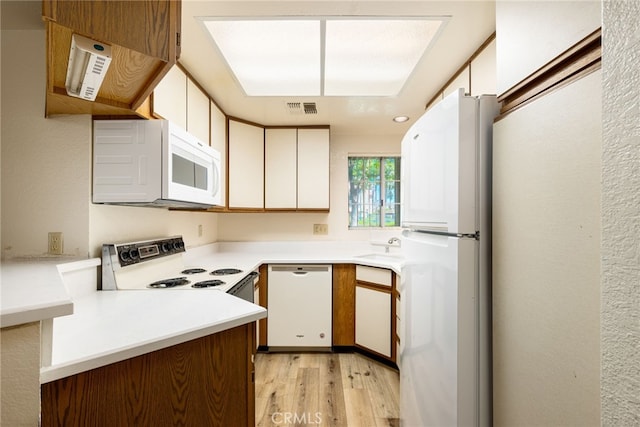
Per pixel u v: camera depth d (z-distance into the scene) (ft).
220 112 7.75
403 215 4.88
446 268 3.35
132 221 5.32
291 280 8.25
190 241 7.91
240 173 8.58
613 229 1.25
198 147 5.26
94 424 2.45
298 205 9.28
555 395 2.30
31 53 4.17
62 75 3.18
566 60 2.26
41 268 3.49
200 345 3.02
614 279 1.24
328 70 5.91
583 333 2.06
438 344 3.52
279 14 4.26
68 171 4.21
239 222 10.10
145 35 2.90
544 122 2.43
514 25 2.85
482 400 3.19
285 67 5.79
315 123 9.20
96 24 2.67
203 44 4.96
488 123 3.18
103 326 2.96
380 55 5.36
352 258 8.46
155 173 4.25
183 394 2.91
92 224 4.32
